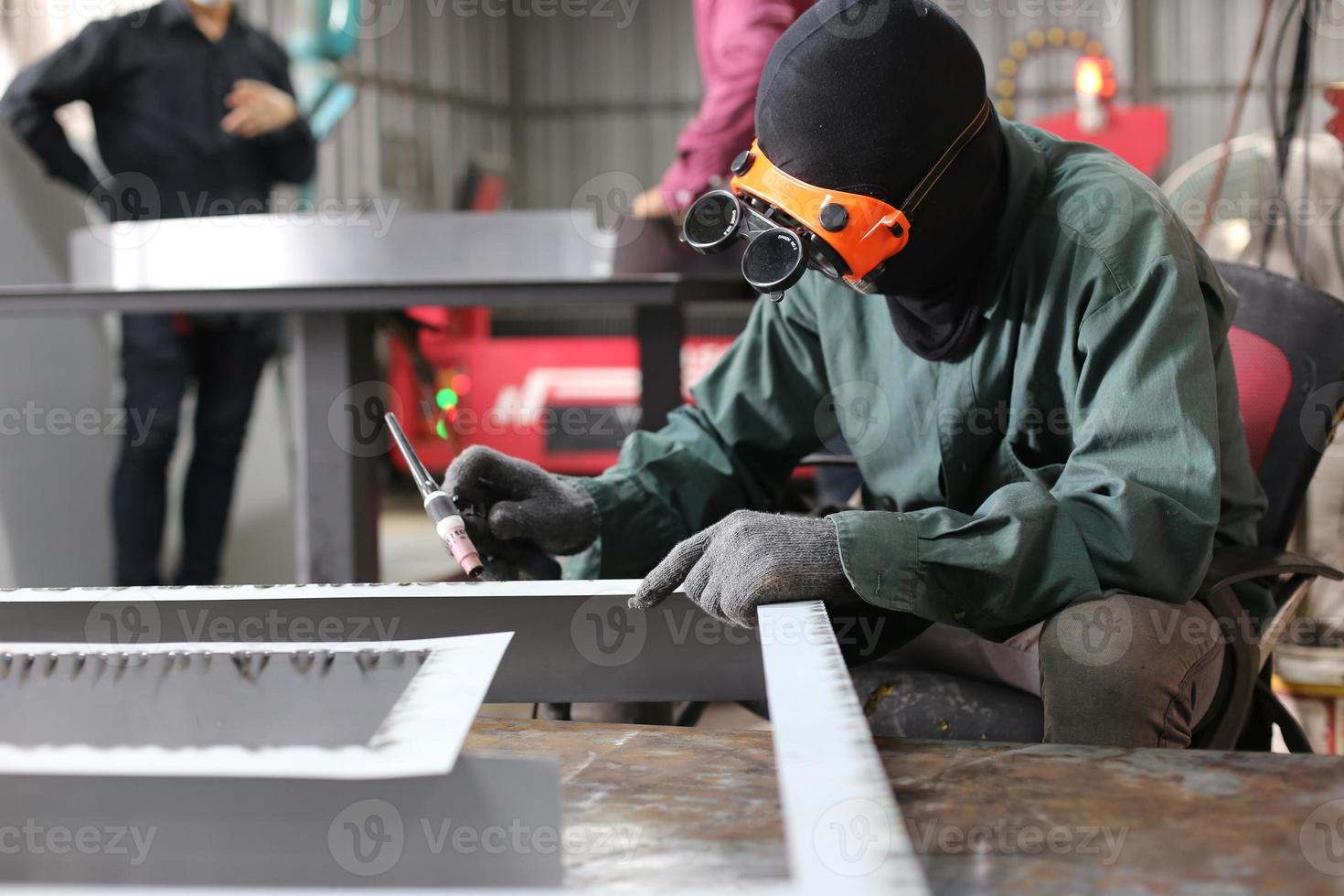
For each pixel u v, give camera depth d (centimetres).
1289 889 46
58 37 411
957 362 118
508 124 1059
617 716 118
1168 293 101
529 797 44
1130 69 951
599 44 1048
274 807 44
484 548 113
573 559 124
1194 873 47
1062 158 116
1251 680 105
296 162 308
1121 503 93
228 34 296
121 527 297
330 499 209
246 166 300
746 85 201
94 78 277
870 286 102
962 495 122
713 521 132
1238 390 127
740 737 67
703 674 76
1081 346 105
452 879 44
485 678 50
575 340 516
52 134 279
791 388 136
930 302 114
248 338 307
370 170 826
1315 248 173
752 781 59
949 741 65
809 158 95
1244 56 959
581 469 497
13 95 273
